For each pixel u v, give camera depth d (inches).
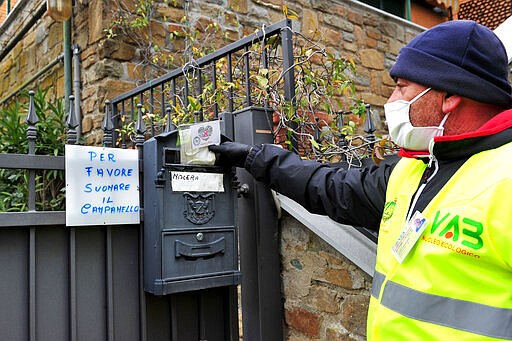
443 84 47.7
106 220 69.4
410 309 42.8
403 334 42.9
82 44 179.2
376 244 84.6
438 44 48.9
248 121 89.9
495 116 45.1
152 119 128.4
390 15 257.0
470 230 39.9
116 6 169.9
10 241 64.4
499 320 37.8
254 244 91.1
